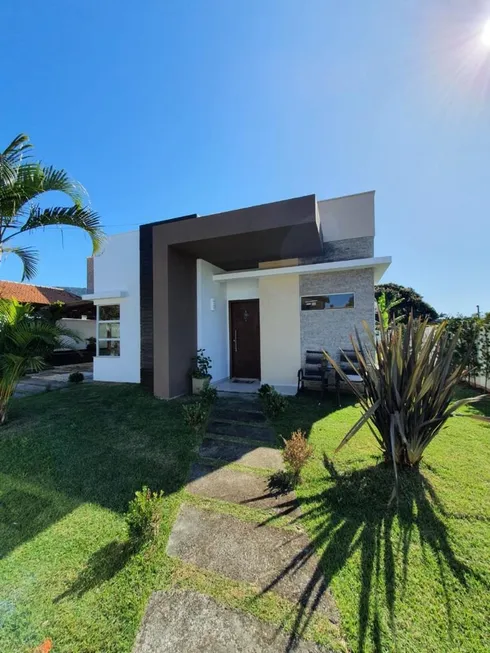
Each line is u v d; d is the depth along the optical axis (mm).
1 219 5309
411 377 3135
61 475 3518
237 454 4023
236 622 1762
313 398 6758
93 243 6191
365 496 2918
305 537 2451
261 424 5098
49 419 5336
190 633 1702
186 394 7320
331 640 1648
